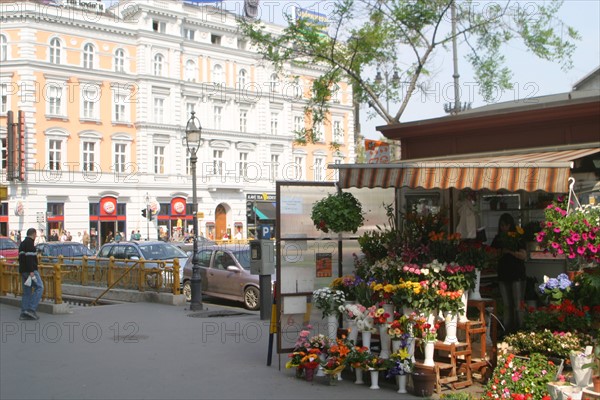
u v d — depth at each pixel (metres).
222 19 54.00
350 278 8.54
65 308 14.92
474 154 10.19
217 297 17.41
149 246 20.94
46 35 45.12
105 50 47.66
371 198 9.76
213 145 53.06
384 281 8.05
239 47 55.66
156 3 49.84
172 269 16.73
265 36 18.83
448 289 7.70
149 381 8.25
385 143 15.08
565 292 7.48
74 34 46.28
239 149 54.69
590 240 6.62
